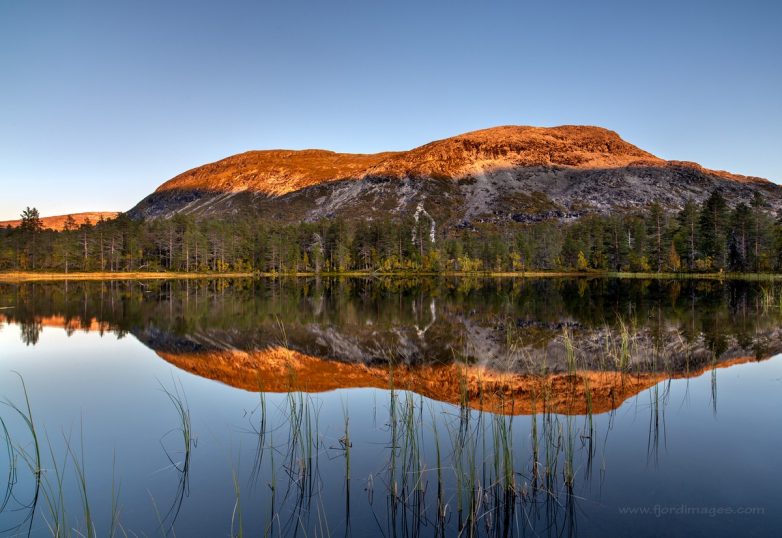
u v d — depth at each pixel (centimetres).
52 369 1577
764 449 830
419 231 11481
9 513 664
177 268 9338
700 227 7625
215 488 735
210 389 1327
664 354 1655
